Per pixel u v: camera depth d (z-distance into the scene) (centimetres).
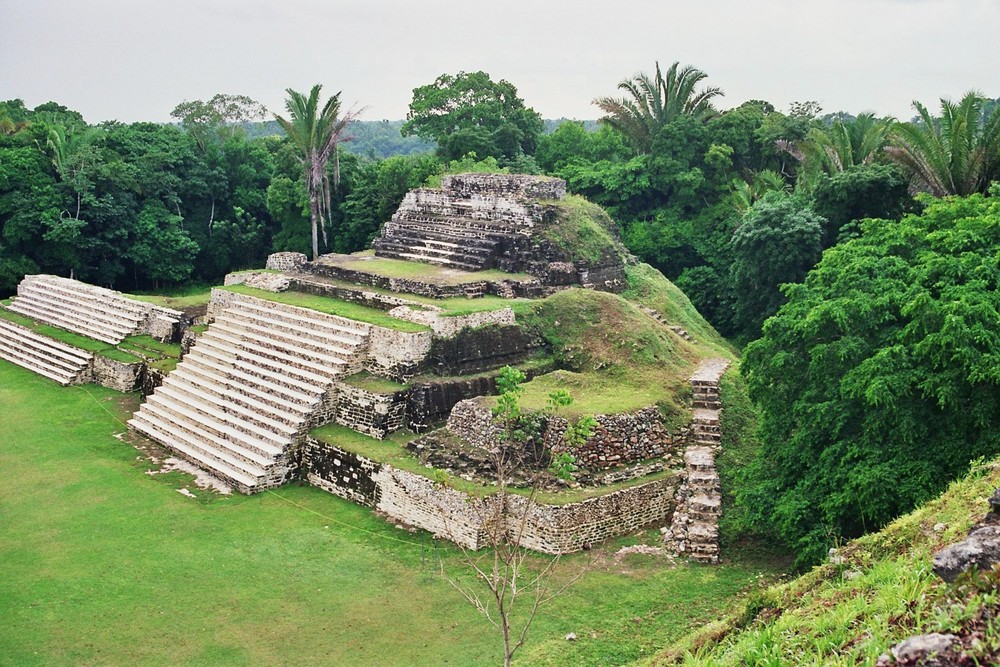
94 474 2384
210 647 1534
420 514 2058
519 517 1922
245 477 2312
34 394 3216
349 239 4934
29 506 2156
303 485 2341
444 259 3209
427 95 5469
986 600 835
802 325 1809
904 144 3259
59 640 1543
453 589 1750
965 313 1565
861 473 1567
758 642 1030
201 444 2530
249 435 2453
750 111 5025
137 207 5206
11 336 3928
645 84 4922
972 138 3161
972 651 763
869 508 1527
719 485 2042
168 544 1952
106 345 3556
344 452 2252
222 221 5566
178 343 3497
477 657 1500
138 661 1487
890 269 1866
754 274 3497
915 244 2017
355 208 4919
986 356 1499
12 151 4866
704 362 2727
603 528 1945
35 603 1669
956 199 2225
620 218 4672
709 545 1842
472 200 3438
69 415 2955
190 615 1642
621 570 1809
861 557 1243
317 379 2472
